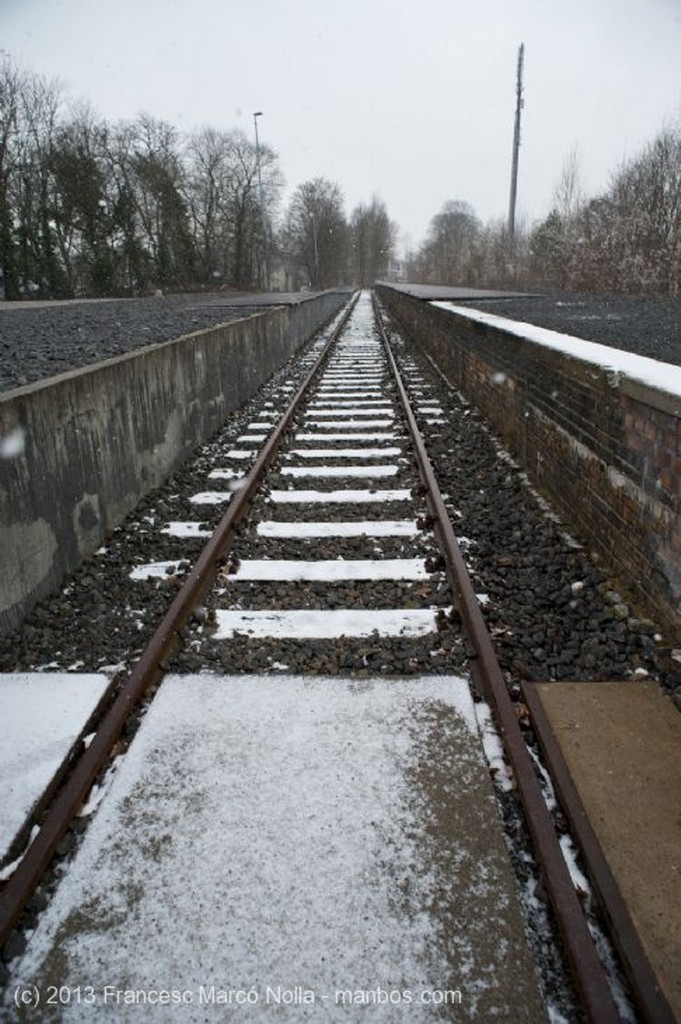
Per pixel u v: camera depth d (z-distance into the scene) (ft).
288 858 7.96
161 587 15.14
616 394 14.98
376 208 423.23
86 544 17.02
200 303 96.53
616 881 7.72
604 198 108.37
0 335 37.04
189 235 208.13
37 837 8.11
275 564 16.01
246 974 6.70
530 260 127.24
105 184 173.99
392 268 473.26
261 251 263.29
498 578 15.40
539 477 21.91
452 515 19.44
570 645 12.66
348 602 14.30
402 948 6.92
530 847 8.21
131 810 8.71
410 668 11.76
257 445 28.30
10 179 150.00
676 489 12.17
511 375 26.05
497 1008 6.39
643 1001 6.37
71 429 16.12
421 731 10.09
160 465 22.99
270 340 47.73
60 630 13.56
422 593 14.55
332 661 12.06
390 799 8.79
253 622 13.47
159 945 7.00
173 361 24.43
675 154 95.35
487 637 11.90
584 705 10.85
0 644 12.90
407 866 7.83
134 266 183.11
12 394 13.85
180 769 9.39
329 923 7.17
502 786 9.12
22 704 10.84
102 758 9.48
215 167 225.76
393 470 23.45
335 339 72.59
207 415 29.53
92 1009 6.44
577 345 20.51
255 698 10.90
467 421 31.27
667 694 11.16
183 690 11.11
